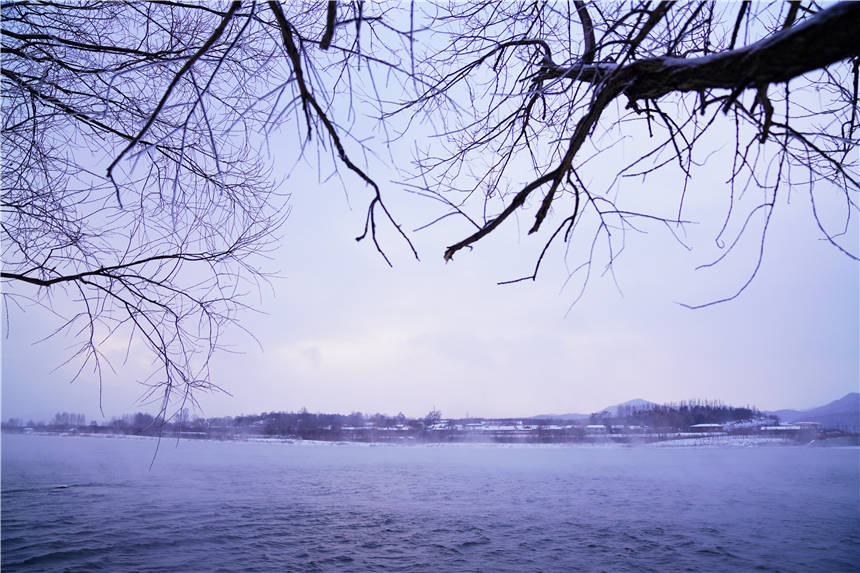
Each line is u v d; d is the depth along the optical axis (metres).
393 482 42.62
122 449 91.75
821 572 17.14
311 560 18.47
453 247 2.73
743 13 2.34
